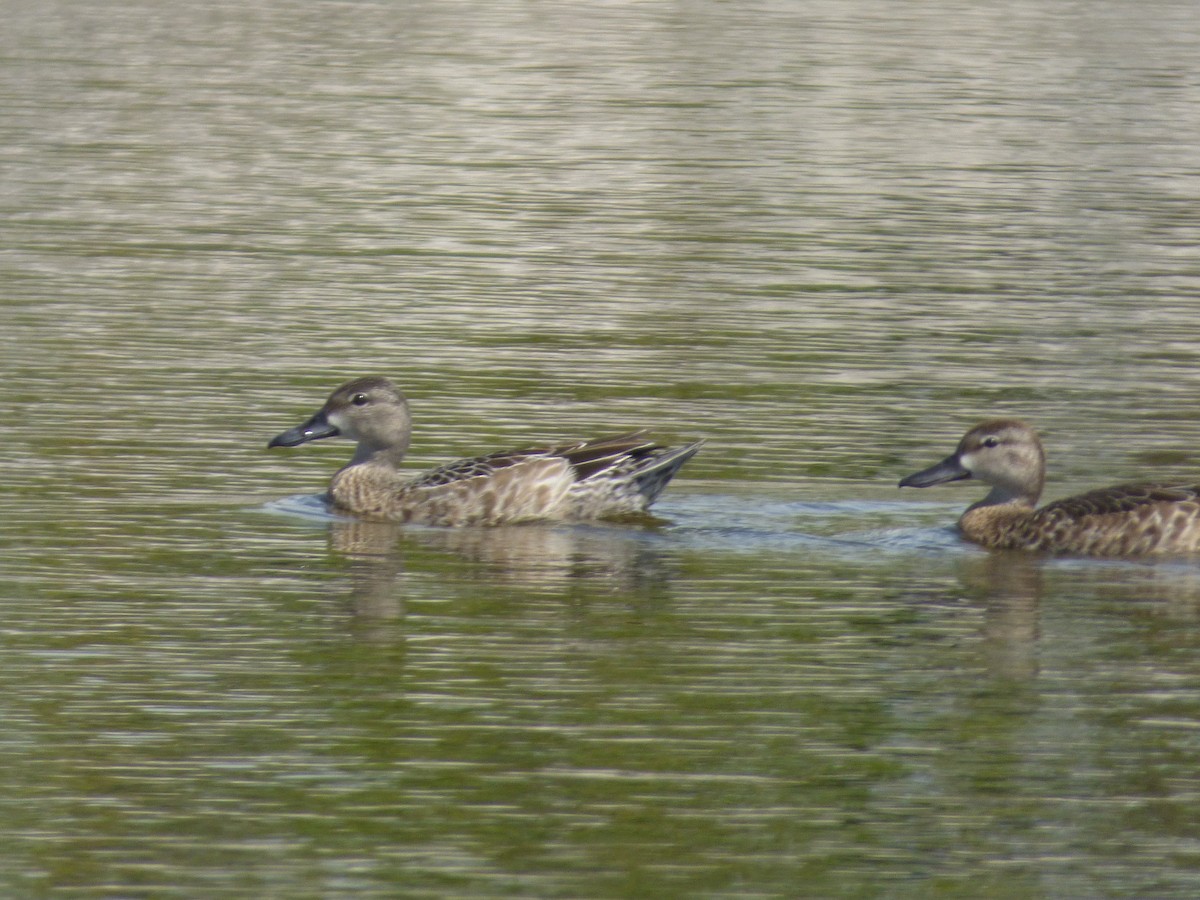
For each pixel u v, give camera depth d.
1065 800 11.31
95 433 19.08
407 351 22.67
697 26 50.22
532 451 17.23
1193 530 16.00
